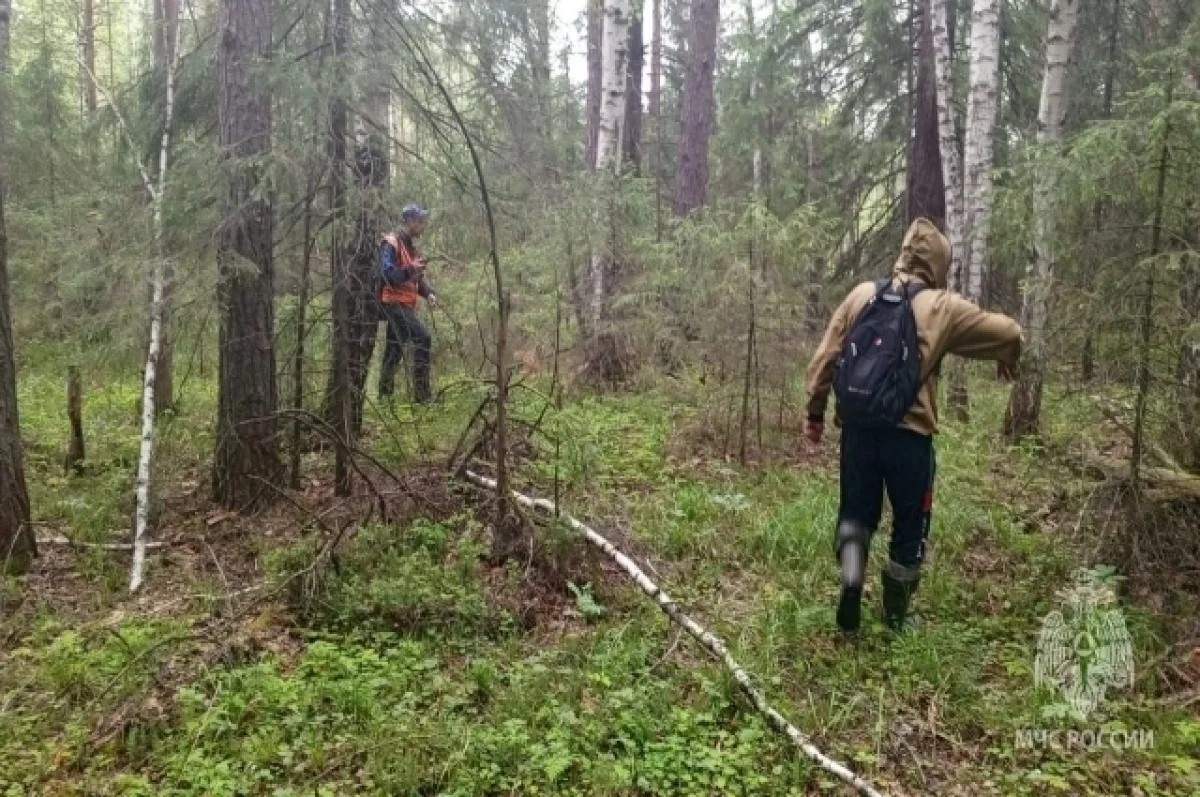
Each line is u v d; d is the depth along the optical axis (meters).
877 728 3.75
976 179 9.27
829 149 15.24
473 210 6.69
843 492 4.45
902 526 4.43
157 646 4.08
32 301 8.98
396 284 7.14
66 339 7.16
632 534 5.54
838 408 4.33
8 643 4.52
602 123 10.51
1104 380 4.80
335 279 6.21
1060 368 5.03
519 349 9.31
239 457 6.18
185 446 7.63
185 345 6.98
